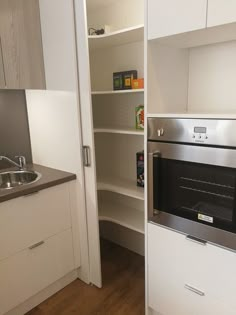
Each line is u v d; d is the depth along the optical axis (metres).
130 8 2.01
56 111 2.01
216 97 1.65
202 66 1.67
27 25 1.87
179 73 1.67
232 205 1.27
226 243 1.31
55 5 1.78
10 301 1.76
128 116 2.22
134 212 2.30
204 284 1.44
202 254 1.41
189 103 1.78
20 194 1.69
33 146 2.37
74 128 1.90
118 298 2.01
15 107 2.28
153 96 1.52
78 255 2.16
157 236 1.59
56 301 2.00
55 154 2.14
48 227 1.91
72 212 2.05
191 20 1.23
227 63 1.57
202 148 1.29
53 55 1.89
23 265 1.80
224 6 1.11
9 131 2.27
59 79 1.90
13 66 1.85
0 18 1.74
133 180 2.29
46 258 1.93
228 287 1.35
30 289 1.86
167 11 1.30
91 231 2.04
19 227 1.73
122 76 2.00
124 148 2.34
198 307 1.50
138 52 2.04
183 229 1.47
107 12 2.15
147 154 1.52
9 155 2.30
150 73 1.47
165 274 1.61
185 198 1.44
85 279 2.18
